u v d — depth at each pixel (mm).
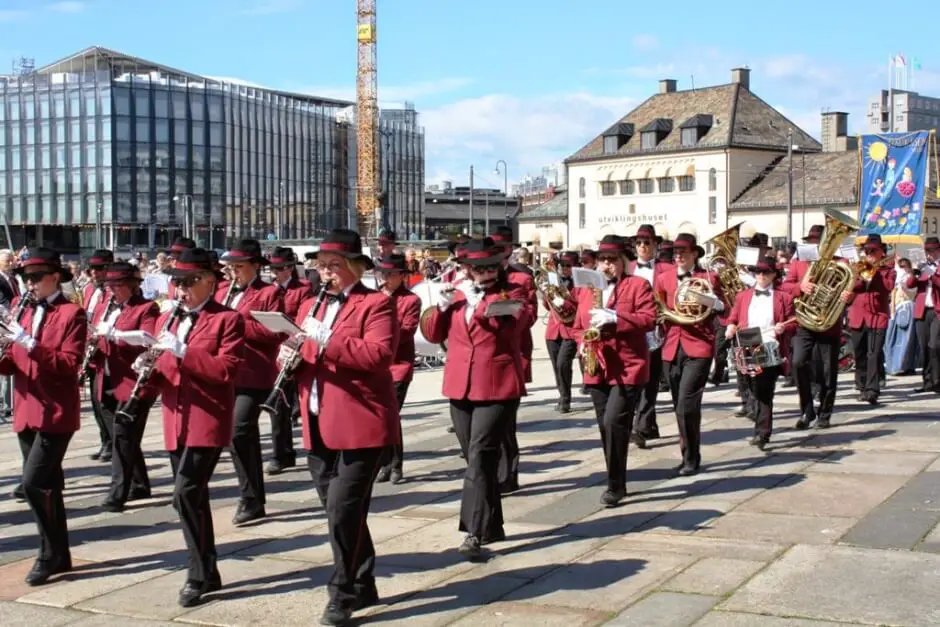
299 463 11391
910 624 5832
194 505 6824
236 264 9438
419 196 107062
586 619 6172
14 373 7473
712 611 6172
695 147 70812
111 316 9695
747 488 9258
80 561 7840
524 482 9945
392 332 6520
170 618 6531
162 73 81375
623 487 8945
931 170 56531
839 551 7230
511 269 10875
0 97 75312
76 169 74312
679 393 9945
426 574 7203
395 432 6605
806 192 66688
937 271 14422
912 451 10570
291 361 6523
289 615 6504
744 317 11531
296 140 88062
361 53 100312
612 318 8664
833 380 12133
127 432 9484
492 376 7609
